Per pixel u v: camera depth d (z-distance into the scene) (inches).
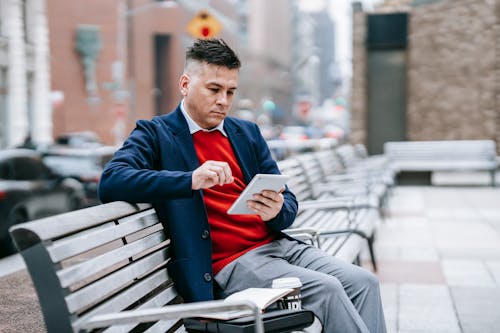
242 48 3147.1
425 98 633.0
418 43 631.8
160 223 116.3
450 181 637.9
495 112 623.5
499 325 168.4
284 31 4084.6
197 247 112.6
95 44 1797.5
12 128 1105.4
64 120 1739.7
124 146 114.8
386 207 387.5
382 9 764.0
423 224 348.8
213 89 119.2
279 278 113.2
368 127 629.3
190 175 104.6
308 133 1835.6
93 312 85.2
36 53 1192.2
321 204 200.5
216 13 2532.0
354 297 119.0
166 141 118.5
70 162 510.0
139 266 101.9
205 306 80.5
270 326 96.4
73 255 83.6
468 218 368.8
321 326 109.5
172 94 2180.1
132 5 1900.8
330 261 124.0
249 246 122.3
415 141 636.1
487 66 621.0
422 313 180.9
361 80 622.2
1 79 1087.0
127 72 1878.7
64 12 1754.4
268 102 2452.0
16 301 200.4
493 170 561.0
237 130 130.1
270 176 108.8
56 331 79.5
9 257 337.7
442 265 243.9
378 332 116.9
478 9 622.5
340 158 386.3
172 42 2160.4
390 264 247.8
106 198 108.5
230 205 121.9
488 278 221.1
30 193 377.1
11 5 1094.4
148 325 99.9
